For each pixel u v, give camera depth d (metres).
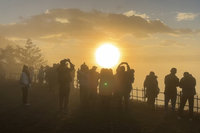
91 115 17.73
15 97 25.50
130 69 18.62
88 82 20.14
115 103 22.30
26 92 21.11
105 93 18.42
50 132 13.69
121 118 17.00
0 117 16.91
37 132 13.66
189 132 14.20
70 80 18.27
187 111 20.36
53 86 27.05
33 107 20.47
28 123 15.45
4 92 28.66
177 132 14.16
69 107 20.62
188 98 17.31
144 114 18.48
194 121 16.83
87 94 20.16
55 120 16.27
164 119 17.05
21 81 20.98
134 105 22.30
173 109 18.02
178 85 17.86
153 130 14.38
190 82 17.28
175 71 17.95
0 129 14.05
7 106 20.78
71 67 18.30
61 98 18.38
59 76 18.22
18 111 18.88
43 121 15.97
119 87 18.47
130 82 18.58
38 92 28.69
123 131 14.05
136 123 15.80
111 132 13.84
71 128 14.48
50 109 19.67
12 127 14.51
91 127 14.75
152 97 20.11
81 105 20.41
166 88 17.98
